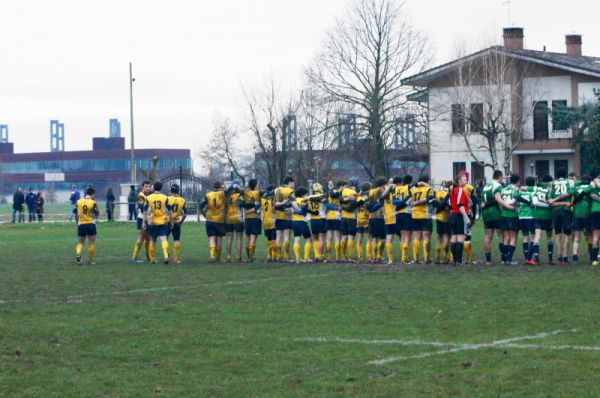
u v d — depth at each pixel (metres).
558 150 151.00
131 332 36.94
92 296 48.25
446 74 154.00
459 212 62.72
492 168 144.88
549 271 57.50
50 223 140.75
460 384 27.27
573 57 166.50
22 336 36.25
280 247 68.75
